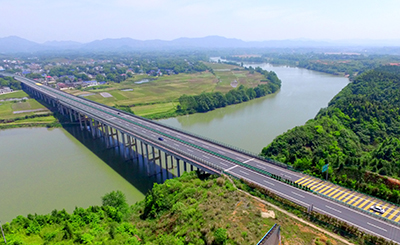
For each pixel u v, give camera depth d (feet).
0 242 186.70
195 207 235.40
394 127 463.42
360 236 193.16
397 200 244.42
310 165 320.09
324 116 483.51
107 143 493.77
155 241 209.46
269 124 590.96
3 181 371.56
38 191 344.90
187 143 393.29
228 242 186.60
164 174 396.16
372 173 285.64
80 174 391.65
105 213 251.80
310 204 238.68
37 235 211.82
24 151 481.87
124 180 374.84
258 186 260.01
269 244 176.14
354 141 421.59
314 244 186.91
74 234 208.64
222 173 293.23
